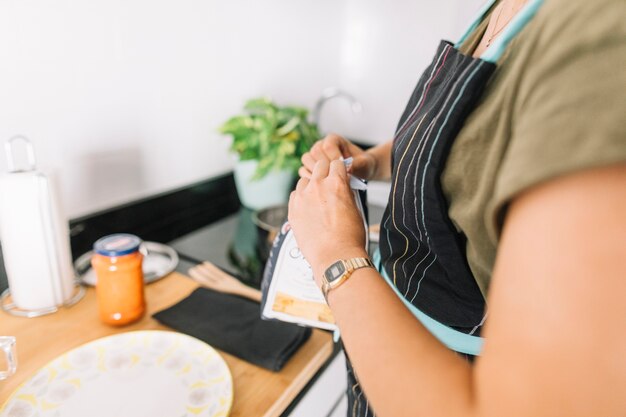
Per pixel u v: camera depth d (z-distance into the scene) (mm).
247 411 531
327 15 1526
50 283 711
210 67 1192
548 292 214
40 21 799
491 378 234
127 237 700
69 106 886
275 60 1400
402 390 277
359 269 350
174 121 1135
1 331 669
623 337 202
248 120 1190
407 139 403
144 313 720
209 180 1276
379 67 1537
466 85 324
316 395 655
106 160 986
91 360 584
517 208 244
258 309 727
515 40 303
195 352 601
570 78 230
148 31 1005
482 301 392
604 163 206
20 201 653
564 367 208
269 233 981
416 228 410
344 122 1686
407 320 311
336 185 428
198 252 1006
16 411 501
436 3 1360
